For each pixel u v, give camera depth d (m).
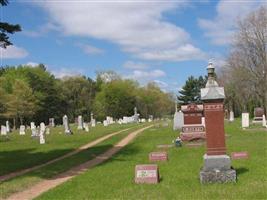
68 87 139.62
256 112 61.97
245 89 82.50
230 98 93.62
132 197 14.45
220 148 16.81
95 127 74.06
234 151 26.61
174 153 28.22
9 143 44.03
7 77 114.31
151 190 15.54
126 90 136.25
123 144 38.16
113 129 62.84
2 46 24.27
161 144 34.72
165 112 159.00
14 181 19.16
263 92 77.69
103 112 133.12
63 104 129.88
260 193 14.14
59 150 34.72
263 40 75.88
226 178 16.38
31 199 15.42
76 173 22.02
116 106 133.50
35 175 21.09
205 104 17.22
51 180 19.94
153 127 64.06
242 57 78.44
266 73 75.94
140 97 144.50
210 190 15.01
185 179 17.47
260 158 22.97
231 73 83.31
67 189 16.59
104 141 41.56
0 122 97.81
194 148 30.70
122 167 22.50
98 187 16.66
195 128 36.97
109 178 18.78
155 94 154.00
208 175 16.45
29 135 58.62
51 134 55.16
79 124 69.12
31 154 32.38
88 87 147.38
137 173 17.22
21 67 123.62
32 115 105.38
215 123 17.00
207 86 17.44
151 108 151.75
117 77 155.00
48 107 121.19
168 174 19.00
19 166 25.38
